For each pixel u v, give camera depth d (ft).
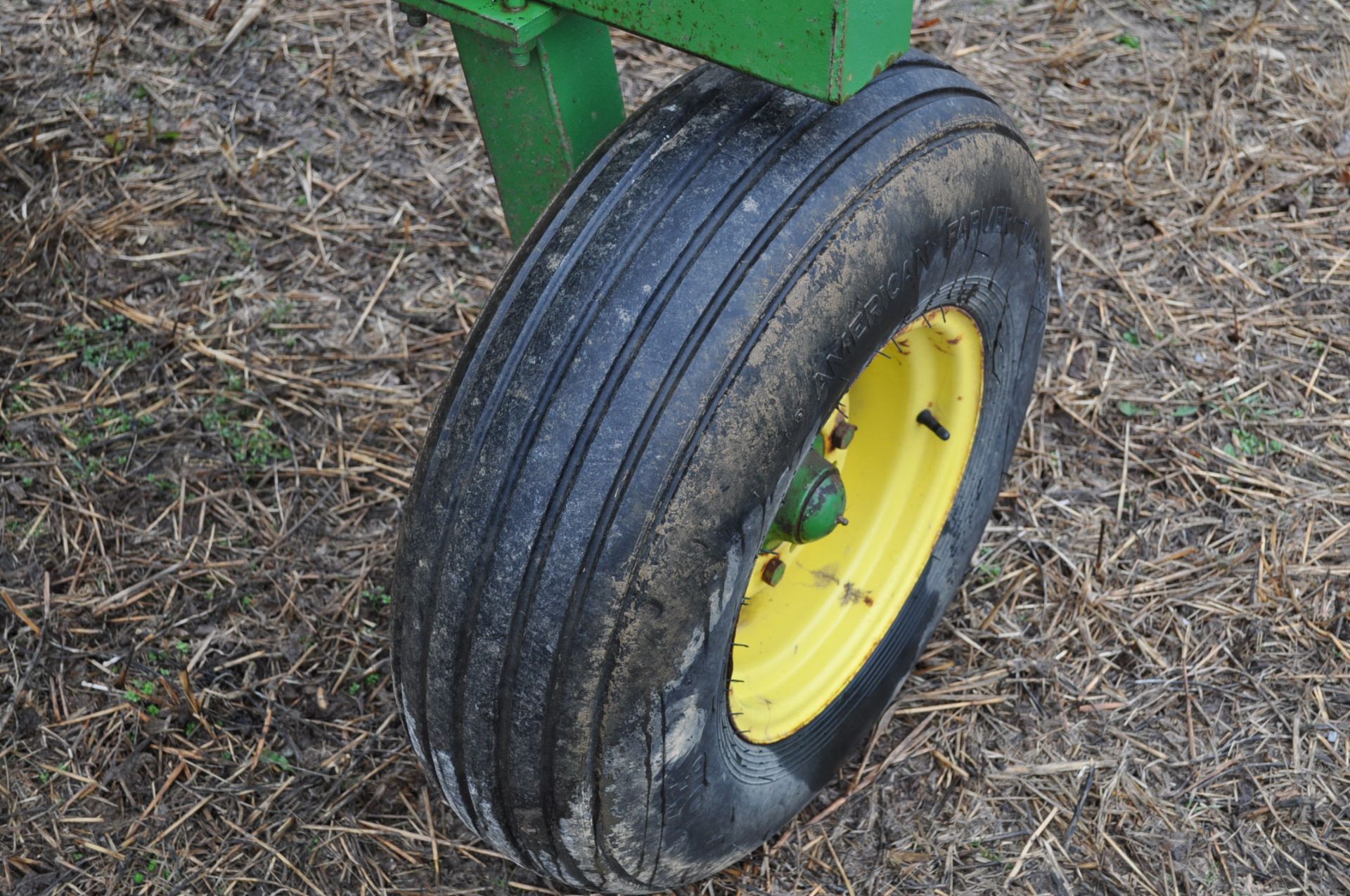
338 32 15.21
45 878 8.36
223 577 10.15
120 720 9.22
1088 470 11.17
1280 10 15.93
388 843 8.61
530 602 5.77
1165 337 12.24
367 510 10.71
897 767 9.15
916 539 8.62
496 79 6.87
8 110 13.98
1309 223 13.33
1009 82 14.99
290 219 13.19
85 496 10.66
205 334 12.06
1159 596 10.15
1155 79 15.05
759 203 5.93
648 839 6.86
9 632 9.73
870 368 8.18
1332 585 10.12
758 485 5.96
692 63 14.96
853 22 5.49
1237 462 11.13
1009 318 8.05
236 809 8.75
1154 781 9.01
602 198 6.03
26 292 12.32
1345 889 8.36
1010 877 8.49
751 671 8.06
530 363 5.81
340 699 9.41
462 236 13.16
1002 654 9.83
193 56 14.78
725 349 5.73
